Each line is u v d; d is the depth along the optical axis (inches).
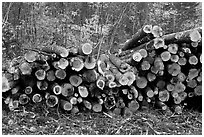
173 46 172.2
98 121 161.2
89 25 431.8
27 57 161.8
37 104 169.9
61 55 162.2
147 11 477.4
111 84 166.7
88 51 163.0
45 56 163.0
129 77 170.1
